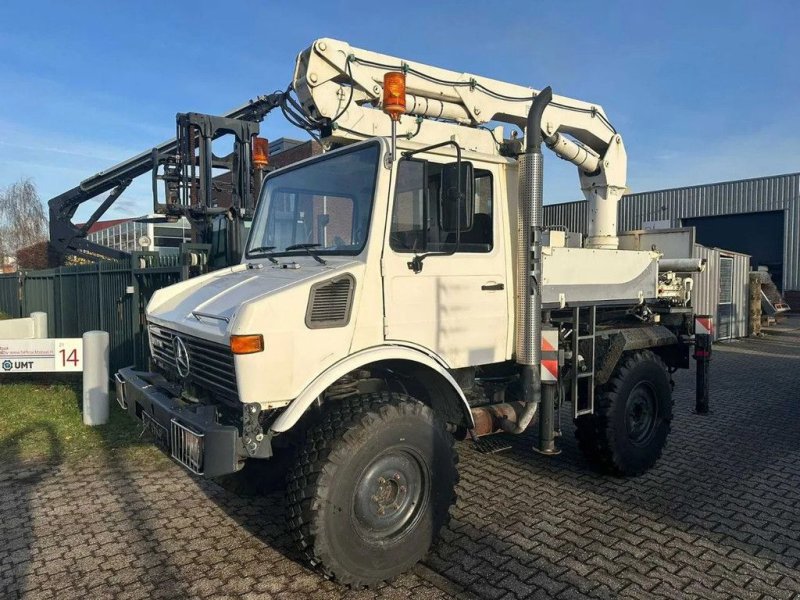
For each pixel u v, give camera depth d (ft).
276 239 14.79
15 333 29.73
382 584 11.21
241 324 9.97
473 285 13.09
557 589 11.01
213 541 12.87
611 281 16.26
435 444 11.64
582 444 16.84
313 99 14.67
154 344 15.01
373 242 11.49
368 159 12.13
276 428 10.23
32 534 13.15
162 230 51.55
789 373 34.58
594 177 20.79
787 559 12.21
